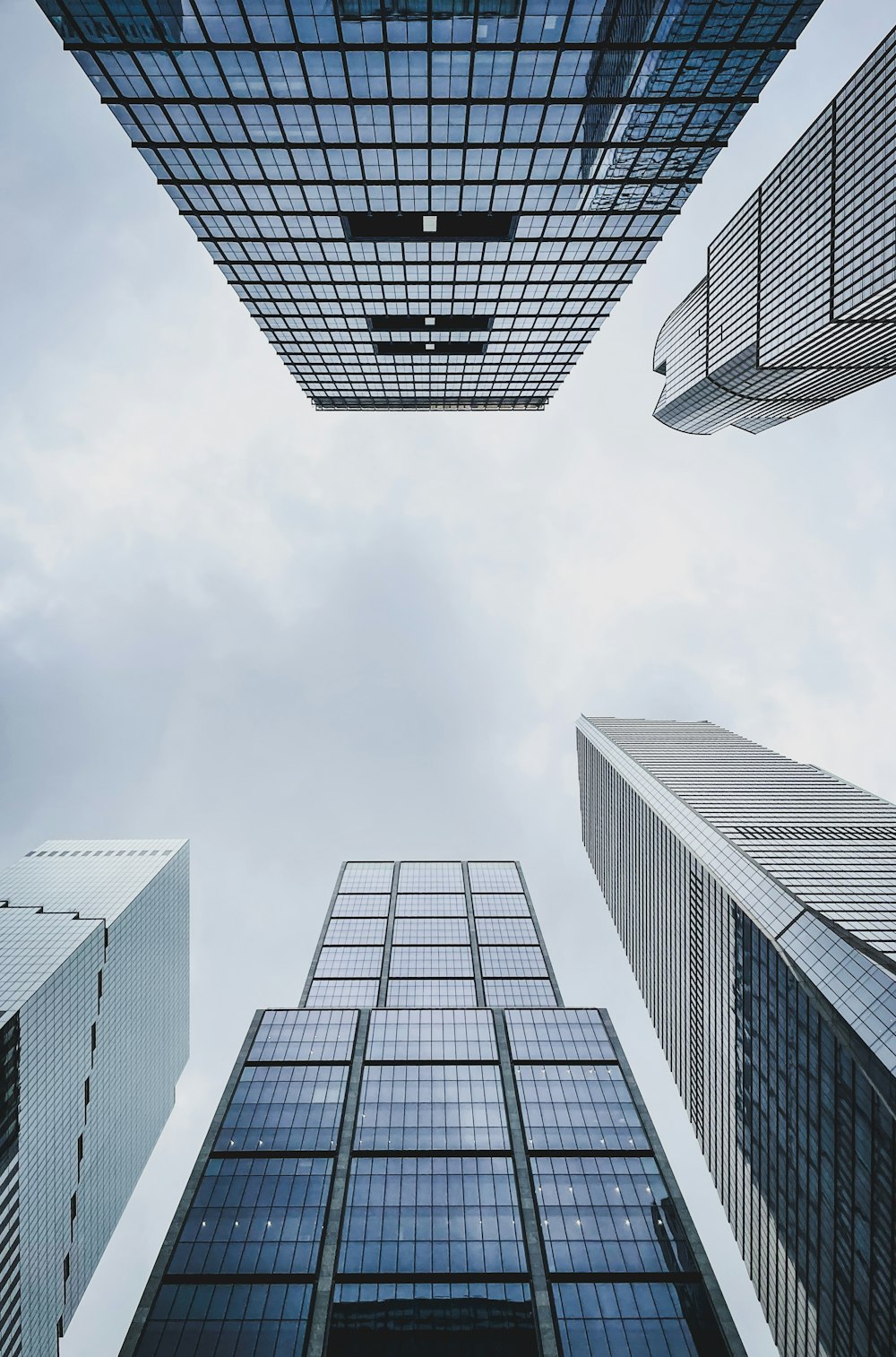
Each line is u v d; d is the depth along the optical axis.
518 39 39.75
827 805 113.94
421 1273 53.72
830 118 81.19
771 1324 81.25
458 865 175.12
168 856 151.62
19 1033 91.19
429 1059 84.62
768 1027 81.31
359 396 94.38
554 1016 94.38
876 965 62.47
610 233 57.56
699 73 42.31
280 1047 87.12
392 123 45.44
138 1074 135.12
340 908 155.00
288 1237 57.00
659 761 146.88
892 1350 58.22
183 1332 49.47
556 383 89.25
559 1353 48.19
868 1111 62.22
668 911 119.31
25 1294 93.38
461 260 61.06
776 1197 78.94
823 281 82.88
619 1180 63.69
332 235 57.75
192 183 51.34
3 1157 87.31
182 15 37.53
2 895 132.62
